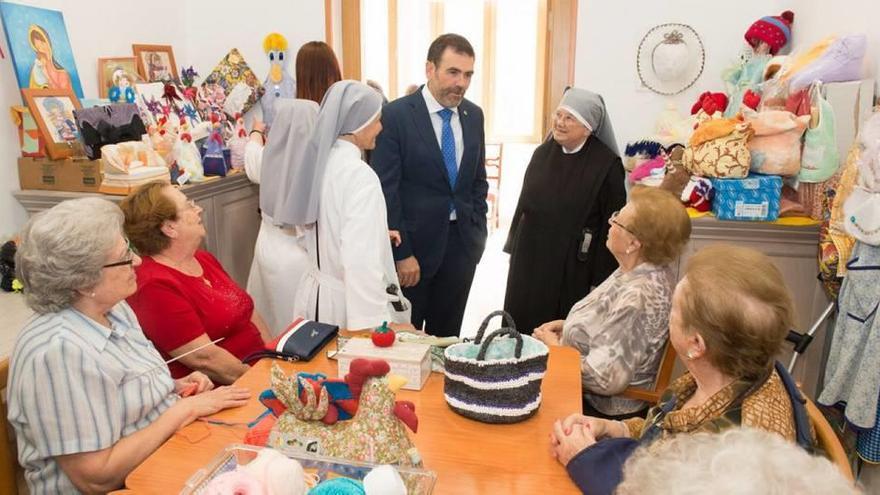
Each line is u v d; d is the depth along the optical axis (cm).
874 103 225
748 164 249
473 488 115
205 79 354
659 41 320
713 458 63
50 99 250
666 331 169
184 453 127
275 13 358
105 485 129
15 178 253
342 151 199
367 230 191
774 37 289
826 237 224
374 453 112
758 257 111
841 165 235
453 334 293
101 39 297
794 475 60
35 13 253
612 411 178
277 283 231
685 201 264
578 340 181
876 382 182
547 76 340
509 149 656
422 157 261
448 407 142
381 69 623
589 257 268
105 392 130
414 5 621
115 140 254
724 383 114
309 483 105
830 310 220
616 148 277
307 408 116
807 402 124
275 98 350
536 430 133
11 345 174
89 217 129
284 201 206
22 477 174
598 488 110
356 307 190
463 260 281
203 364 183
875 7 227
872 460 191
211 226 292
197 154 290
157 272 180
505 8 621
